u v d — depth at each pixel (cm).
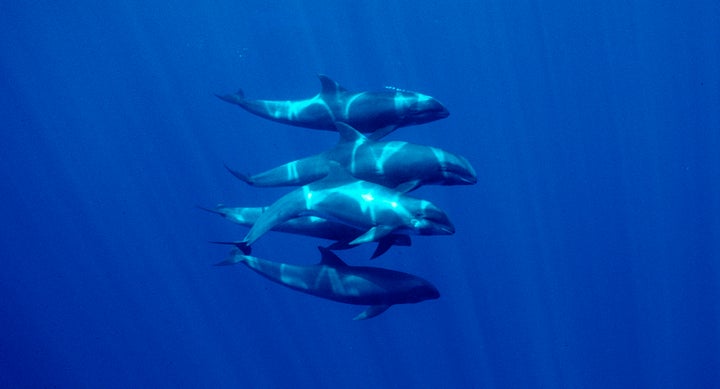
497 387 1892
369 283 775
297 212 744
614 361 1900
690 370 1833
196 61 3416
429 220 690
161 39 3164
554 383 1881
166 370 2391
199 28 3134
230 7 2925
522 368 1894
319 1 3066
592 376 1897
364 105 860
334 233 809
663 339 1902
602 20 2680
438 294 792
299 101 924
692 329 1914
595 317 1956
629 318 1942
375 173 784
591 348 1927
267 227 726
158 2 2697
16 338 2739
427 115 859
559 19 2759
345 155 811
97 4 2522
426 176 782
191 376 2352
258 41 3325
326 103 892
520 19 2898
